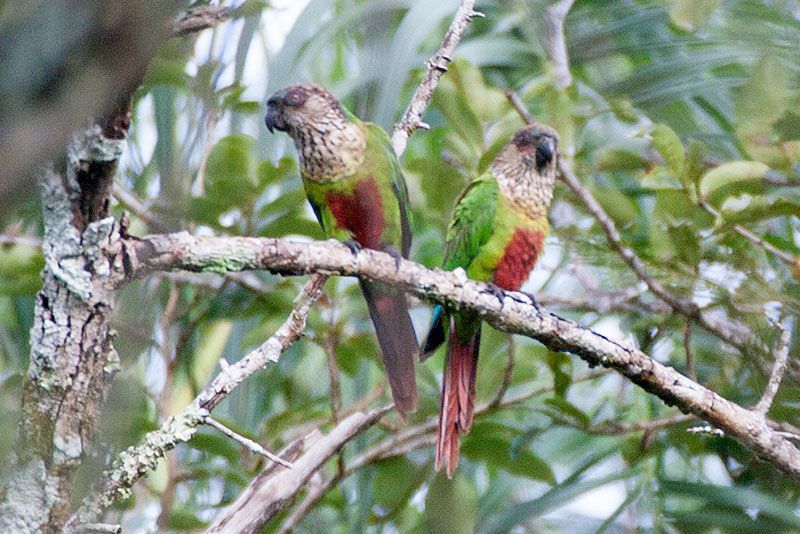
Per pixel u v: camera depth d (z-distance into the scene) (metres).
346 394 13.38
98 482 6.06
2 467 5.67
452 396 10.11
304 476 7.60
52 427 5.66
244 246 6.79
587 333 8.30
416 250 13.46
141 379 10.02
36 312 5.68
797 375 10.62
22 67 2.73
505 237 10.94
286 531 10.35
